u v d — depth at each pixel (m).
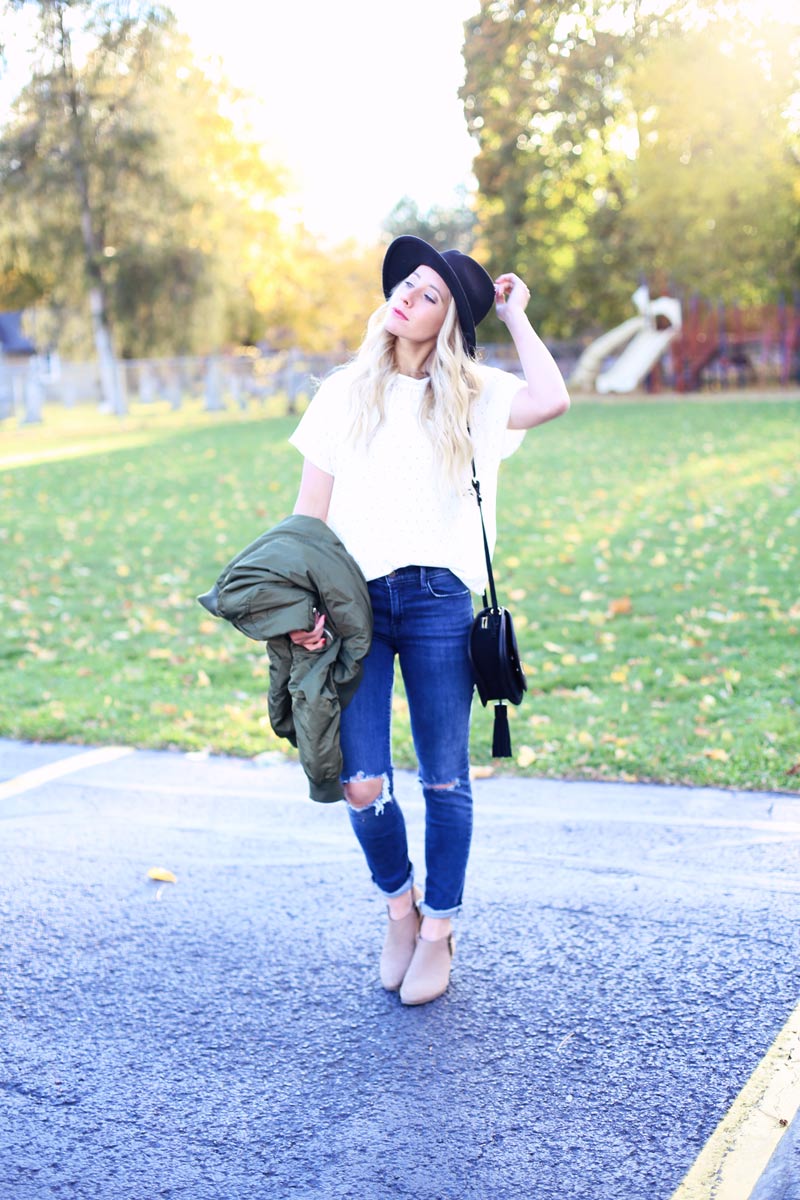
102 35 19.70
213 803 4.46
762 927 3.25
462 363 2.71
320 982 3.09
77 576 9.49
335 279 50.19
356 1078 2.62
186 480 15.98
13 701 5.88
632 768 4.56
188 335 32.94
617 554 9.22
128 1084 2.63
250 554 2.68
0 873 3.84
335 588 2.66
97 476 17.03
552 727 5.12
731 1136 2.34
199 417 32.12
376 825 2.92
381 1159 2.33
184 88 28.02
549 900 3.50
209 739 5.21
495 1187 2.22
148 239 31.23
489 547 2.83
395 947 3.06
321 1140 2.40
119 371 32.91
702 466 14.65
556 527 10.77
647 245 31.14
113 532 11.72
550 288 36.66
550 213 31.59
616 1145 2.33
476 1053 2.71
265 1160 2.34
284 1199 2.22
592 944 3.21
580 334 39.84
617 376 33.31
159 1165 2.33
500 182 29.59
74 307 34.06
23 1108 2.54
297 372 32.25
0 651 7.02
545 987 3.00
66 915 3.53
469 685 2.88
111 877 3.79
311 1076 2.64
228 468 17.23
